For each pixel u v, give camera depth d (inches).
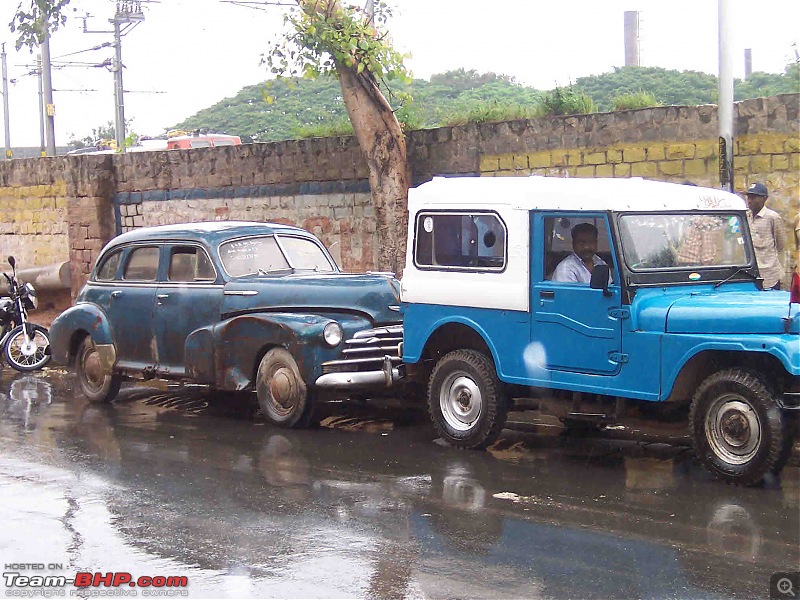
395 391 396.2
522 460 329.7
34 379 552.4
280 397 393.1
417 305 357.7
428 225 353.7
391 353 390.9
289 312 401.7
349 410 430.3
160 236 445.4
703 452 293.6
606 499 279.7
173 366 433.4
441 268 350.0
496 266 334.6
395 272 541.3
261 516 270.2
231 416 425.4
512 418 396.8
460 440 346.3
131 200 730.2
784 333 278.5
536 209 324.8
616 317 307.0
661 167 478.0
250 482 307.7
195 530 259.0
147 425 406.9
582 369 315.9
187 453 350.9
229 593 214.8
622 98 513.7
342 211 609.6
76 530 261.9
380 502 282.0
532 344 326.6
